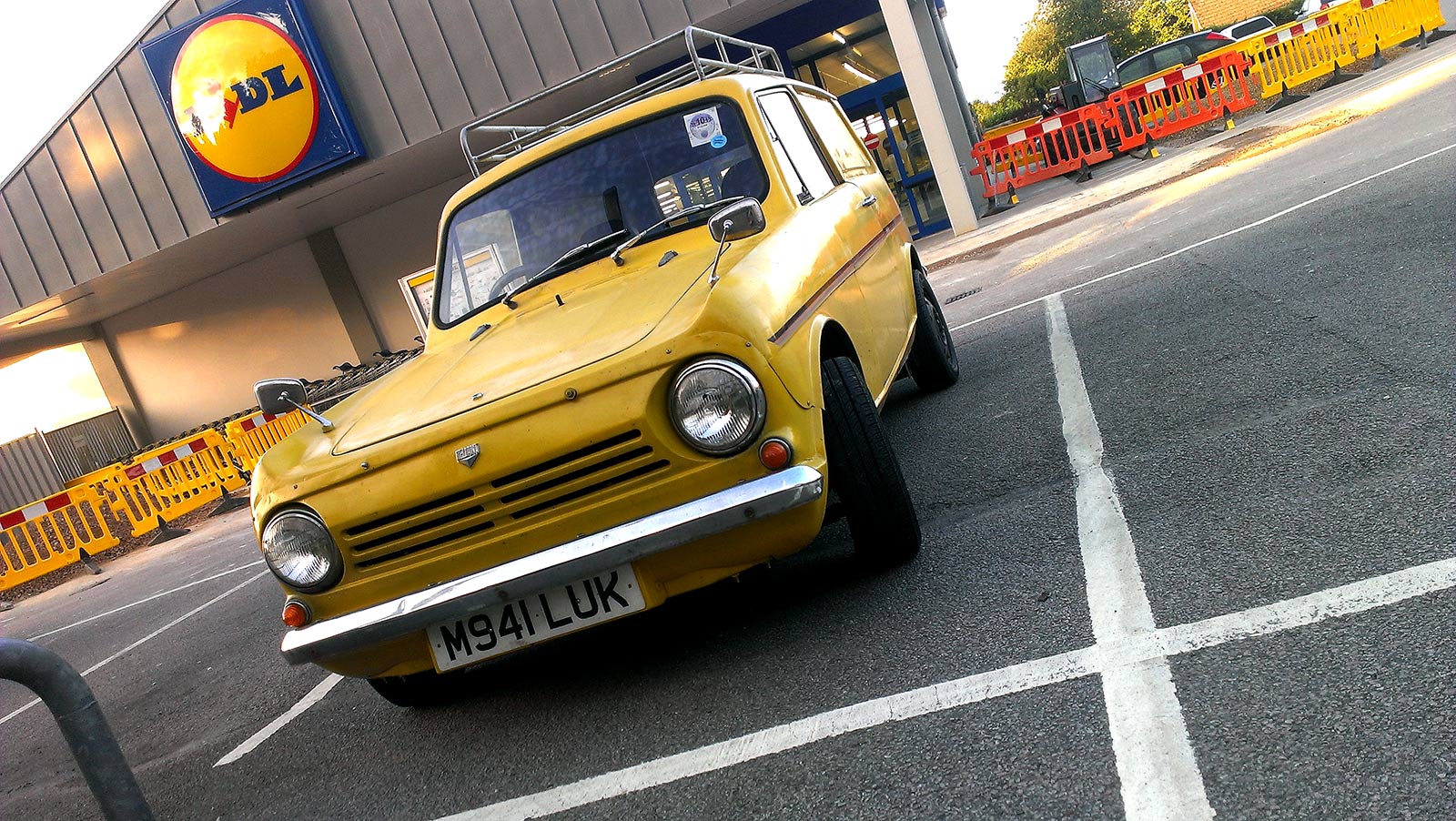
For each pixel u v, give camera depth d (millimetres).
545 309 3688
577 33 16078
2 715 6094
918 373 5715
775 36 18016
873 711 2564
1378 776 1814
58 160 18750
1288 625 2354
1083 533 3232
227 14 16953
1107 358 5277
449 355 3693
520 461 2783
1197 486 3322
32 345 23562
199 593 8500
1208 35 21062
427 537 2893
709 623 3502
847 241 4004
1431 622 2193
